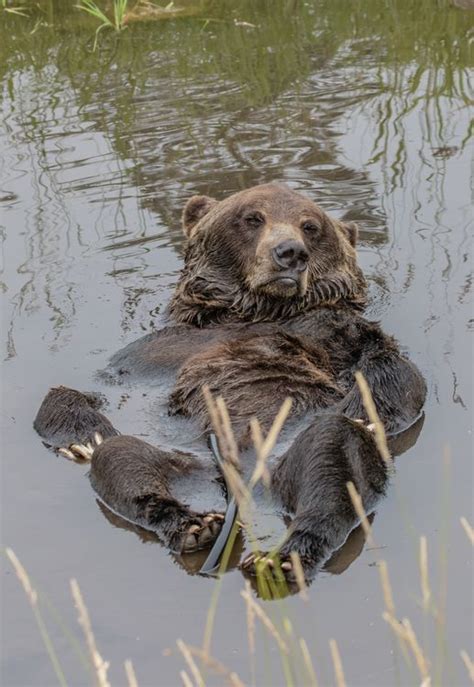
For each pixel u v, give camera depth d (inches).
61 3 753.6
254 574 243.6
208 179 492.7
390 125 541.3
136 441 285.9
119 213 465.7
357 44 660.7
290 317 368.5
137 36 687.1
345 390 333.4
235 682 169.0
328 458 264.2
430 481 279.9
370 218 452.4
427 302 384.5
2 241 442.6
